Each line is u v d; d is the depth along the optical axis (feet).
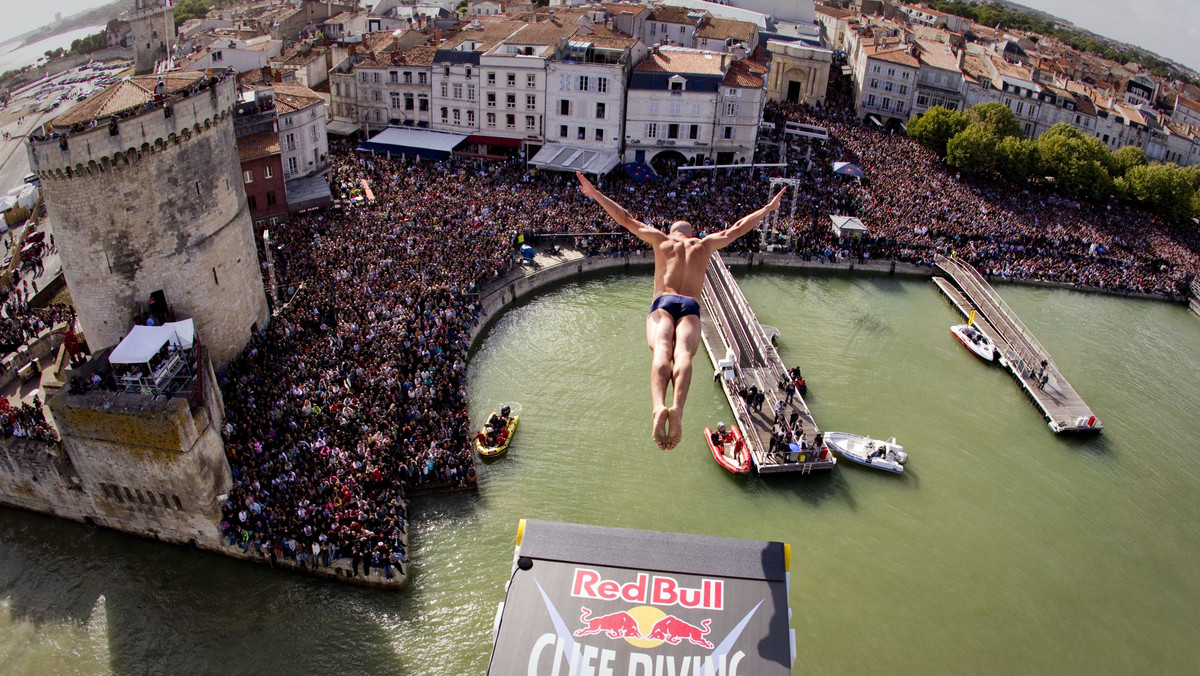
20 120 448.24
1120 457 218.79
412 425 188.24
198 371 157.58
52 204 166.71
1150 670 151.64
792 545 173.68
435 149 349.00
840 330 275.18
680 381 44.91
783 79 490.08
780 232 323.78
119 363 155.33
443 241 268.62
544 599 62.95
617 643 60.59
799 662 146.51
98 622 148.36
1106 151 446.60
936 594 164.76
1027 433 225.35
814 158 383.86
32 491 167.22
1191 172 438.81
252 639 144.87
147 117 167.63
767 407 218.79
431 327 222.69
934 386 245.24
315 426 175.83
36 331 210.79
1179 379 266.16
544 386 224.74
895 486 196.34
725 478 193.26
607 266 299.58
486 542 167.02
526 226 293.64
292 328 208.13
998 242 339.36
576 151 353.92
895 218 340.18
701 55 366.02
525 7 504.02
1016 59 619.26
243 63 389.39
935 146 429.79
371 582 154.71
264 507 159.22
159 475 152.46
